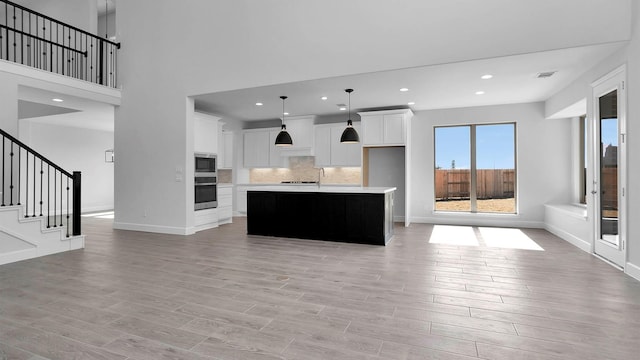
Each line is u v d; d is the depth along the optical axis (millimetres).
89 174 9914
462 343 2148
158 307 2729
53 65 7887
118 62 6734
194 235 6012
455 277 3533
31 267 3904
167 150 6242
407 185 7059
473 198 7293
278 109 7438
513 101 6613
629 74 3621
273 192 5891
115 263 4090
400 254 4555
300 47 5129
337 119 8219
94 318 2514
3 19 8648
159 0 6289
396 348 2088
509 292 3082
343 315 2578
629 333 2275
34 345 2117
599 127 4363
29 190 8570
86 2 7383
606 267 3896
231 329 2342
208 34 5844
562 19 3822
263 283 3338
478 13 4164
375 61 4680
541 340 2186
